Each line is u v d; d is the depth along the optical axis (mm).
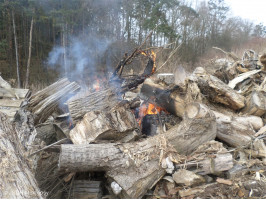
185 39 15961
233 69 5359
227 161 2664
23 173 2074
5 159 2070
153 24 13570
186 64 13727
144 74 3998
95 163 2445
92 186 2684
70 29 13742
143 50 3971
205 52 16812
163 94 3785
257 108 3555
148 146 2680
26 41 13141
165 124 3748
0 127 2365
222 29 18828
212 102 3879
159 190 2596
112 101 3547
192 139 2922
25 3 12891
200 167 2645
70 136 2984
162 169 2580
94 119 2869
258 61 5430
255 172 2777
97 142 2816
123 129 2912
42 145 3129
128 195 2377
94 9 14375
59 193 2680
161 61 9336
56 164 2932
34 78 11695
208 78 3779
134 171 2484
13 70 11711
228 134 3299
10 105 3191
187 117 3014
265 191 2453
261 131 3332
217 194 2436
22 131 2988
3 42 11836
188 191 2467
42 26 14180
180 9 16438
